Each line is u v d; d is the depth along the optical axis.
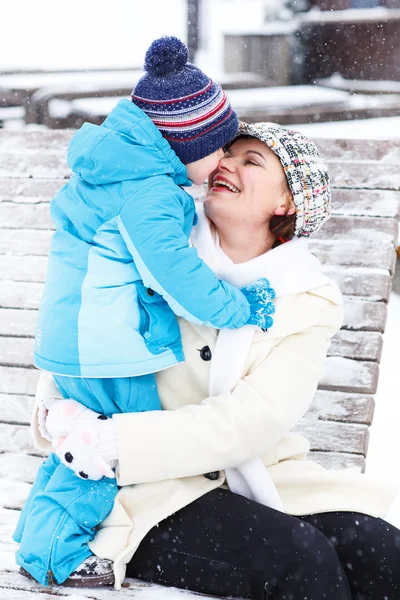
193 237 2.08
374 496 2.01
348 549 1.92
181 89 1.86
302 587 1.74
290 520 1.82
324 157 2.71
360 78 9.75
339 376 2.60
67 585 1.84
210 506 1.87
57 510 1.87
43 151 2.82
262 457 2.06
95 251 1.84
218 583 1.84
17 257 2.77
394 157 2.67
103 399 1.87
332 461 2.57
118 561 1.81
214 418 1.87
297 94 8.87
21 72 9.31
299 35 9.87
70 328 1.82
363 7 9.98
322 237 2.66
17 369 2.71
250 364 1.98
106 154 1.80
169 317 1.90
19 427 2.68
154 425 1.83
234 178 2.03
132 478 1.83
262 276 2.01
